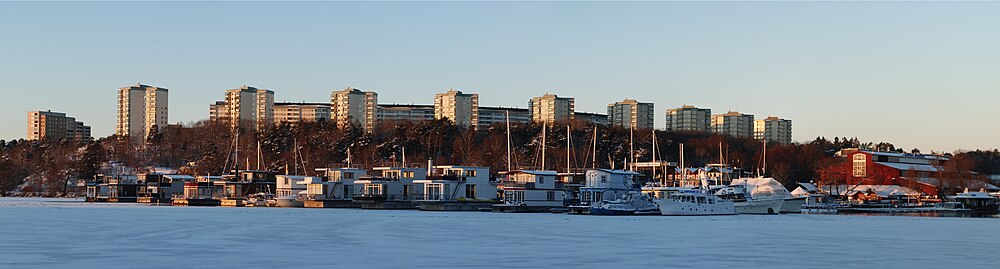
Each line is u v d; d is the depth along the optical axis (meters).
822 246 91.12
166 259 75.88
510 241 94.94
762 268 71.94
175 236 99.88
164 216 149.88
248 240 94.81
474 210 191.88
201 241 93.31
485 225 123.88
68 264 72.06
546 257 78.69
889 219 163.38
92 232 105.69
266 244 90.06
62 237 97.75
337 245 89.19
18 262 73.31
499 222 133.50
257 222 129.62
